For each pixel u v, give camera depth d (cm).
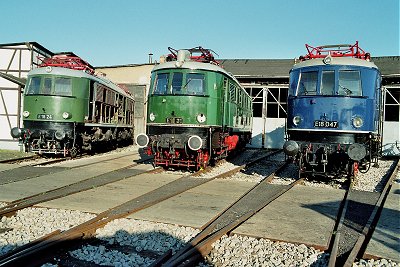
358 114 970
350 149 921
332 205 762
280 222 612
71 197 767
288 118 1069
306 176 1158
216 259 457
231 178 1119
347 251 488
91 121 1684
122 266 427
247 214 642
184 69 1207
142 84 2870
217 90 1231
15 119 1956
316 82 1019
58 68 1557
